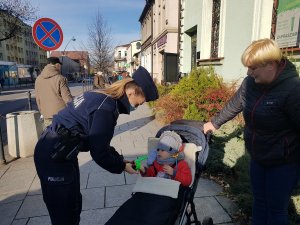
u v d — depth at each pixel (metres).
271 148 2.12
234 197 3.58
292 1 4.61
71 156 2.06
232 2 7.00
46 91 4.59
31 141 5.52
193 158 2.63
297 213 2.83
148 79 2.05
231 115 2.62
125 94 2.08
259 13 5.67
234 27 6.93
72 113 2.11
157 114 8.72
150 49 26.33
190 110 6.11
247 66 1.99
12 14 23.50
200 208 3.36
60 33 6.06
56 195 2.21
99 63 29.11
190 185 2.55
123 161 2.27
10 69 41.56
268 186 2.24
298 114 1.89
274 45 1.88
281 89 1.93
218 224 3.04
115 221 2.01
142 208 2.11
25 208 3.52
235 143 4.24
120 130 7.74
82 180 4.25
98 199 3.66
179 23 13.22
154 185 2.34
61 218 2.30
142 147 6.01
